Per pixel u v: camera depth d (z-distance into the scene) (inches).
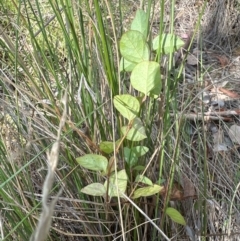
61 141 26.2
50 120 27.9
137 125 22.1
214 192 34.2
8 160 25.9
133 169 24.9
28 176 26.2
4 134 28.1
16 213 25.3
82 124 27.6
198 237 29.7
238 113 44.1
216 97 44.9
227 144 40.6
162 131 25.9
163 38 23.1
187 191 28.9
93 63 27.7
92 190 23.2
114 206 28.4
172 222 29.3
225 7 61.4
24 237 24.9
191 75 50.6
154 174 27.5
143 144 26.7
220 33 60.5
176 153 27.2
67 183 28.3
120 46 20.7
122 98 20.4
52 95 25.9
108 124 26.6
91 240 28.3
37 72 30.2
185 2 65.9
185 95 42.0
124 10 43.1
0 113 29.5
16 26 25.7
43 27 26.0
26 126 27.1
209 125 42.4
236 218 31.3
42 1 49.7
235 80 50.4
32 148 28.7
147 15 22.2
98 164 22.2
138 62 21.0
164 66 28.2
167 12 50.9
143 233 29.2
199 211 30.0
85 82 24.2
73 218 28.9
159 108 26.0
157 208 26.6
